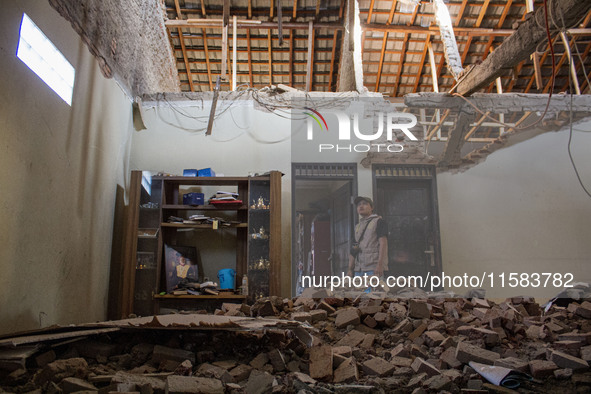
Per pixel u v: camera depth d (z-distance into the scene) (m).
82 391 2.35
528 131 7.29
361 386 2.66
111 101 5.56
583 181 7.12
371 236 6.11
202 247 6.02
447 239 6.85
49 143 3.98
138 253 5.52
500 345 3.42
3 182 3.26
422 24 9.52
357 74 7.66
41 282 3.85
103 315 5.36
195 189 6.25
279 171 5.97
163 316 3.60
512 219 7.00
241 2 9.09
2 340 2.76
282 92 6.76
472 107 6.96
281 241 6.00
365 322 3.82
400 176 6.92
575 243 6.93
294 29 9.41
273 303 4.26
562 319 3.93
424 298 4.82
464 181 7.08
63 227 4.27
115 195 5.77
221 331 3.39
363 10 9.36
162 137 6.44
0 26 3.21
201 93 6.62
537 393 2.63
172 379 2.45
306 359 3.13
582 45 9.56
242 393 2.55
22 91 3.51
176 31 9.28
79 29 4.63
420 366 2.88
